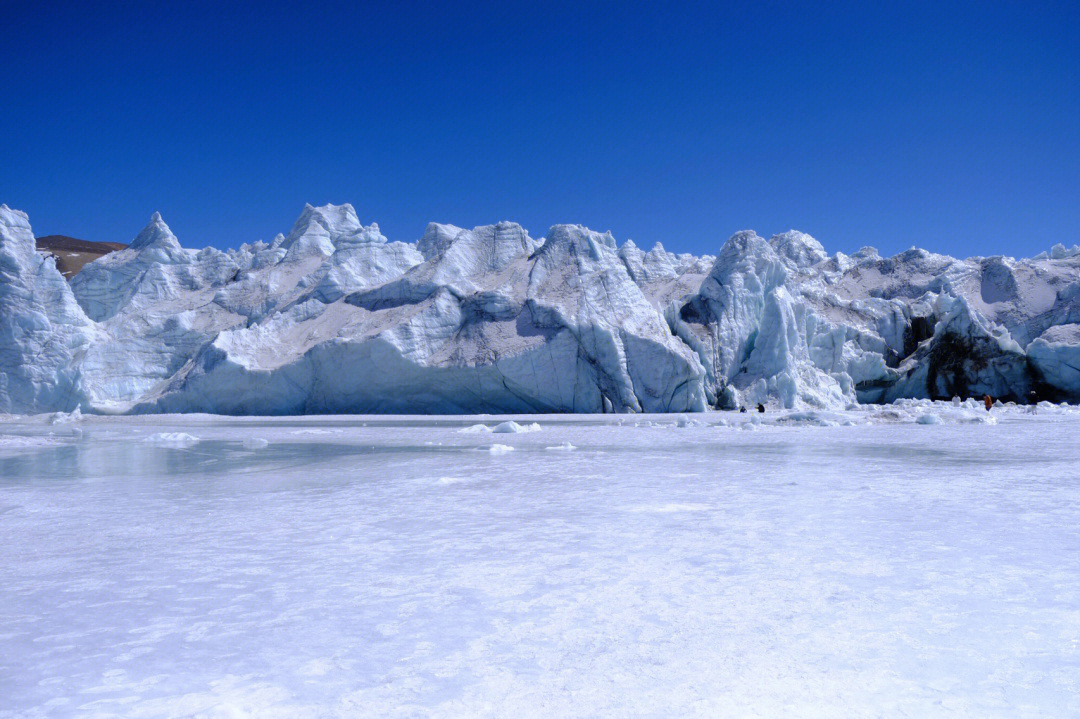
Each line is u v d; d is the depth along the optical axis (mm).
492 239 58281
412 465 14086
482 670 3709
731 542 6582
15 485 11570
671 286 55906
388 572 5664
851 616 4453
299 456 16750
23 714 3230
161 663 3836
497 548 6457
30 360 54438
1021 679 3520
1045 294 58406
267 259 69562
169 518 8188
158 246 68250
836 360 52250
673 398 44188
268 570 5762
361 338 48031
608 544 6562
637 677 3598
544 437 22734
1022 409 41219
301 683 3572
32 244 59562
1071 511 8070
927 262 67625
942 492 9594
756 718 3129
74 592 5176
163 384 54469
